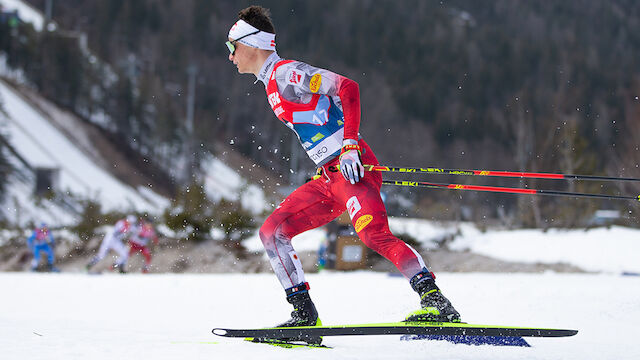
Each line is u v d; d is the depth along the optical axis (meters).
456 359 6.92
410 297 17.23
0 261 47.00
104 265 45.62
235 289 20.81
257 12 8.27
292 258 8.12
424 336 8.14
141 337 8.62
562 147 60.78
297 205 8.24
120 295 18.81
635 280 24.80
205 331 10.09
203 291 20.05
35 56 191.75
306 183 8.51
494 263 39.75
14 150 138.38
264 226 8.27
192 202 46.50
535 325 11.29
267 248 8.16
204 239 44.78
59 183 136.25
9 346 7.41
